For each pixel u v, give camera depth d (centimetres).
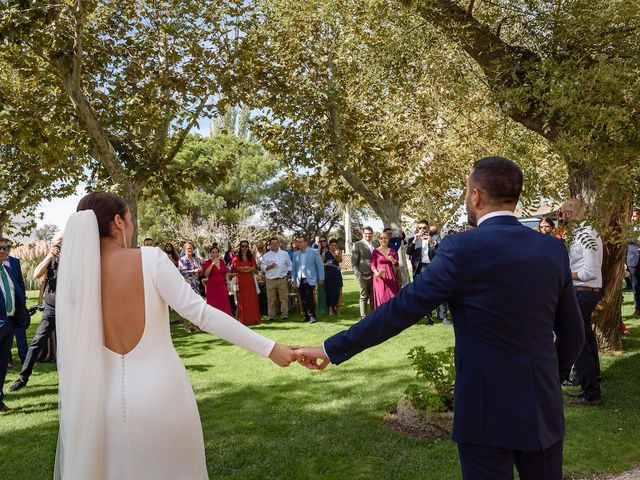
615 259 709
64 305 220
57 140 1177
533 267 206
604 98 431
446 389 478
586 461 393
